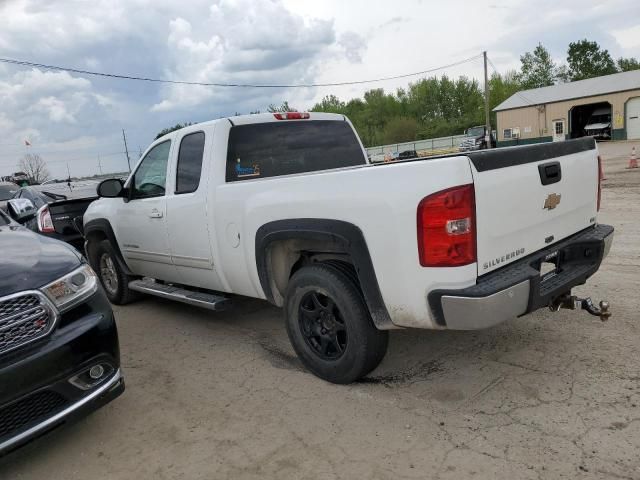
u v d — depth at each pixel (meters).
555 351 3.83
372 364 3.54
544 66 72.75
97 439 3.32
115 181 5.42
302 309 3.80
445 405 3.28
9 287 2.85
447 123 75.81
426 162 2.91
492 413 3.13
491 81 74.56
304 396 3.58
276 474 2.79
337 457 2.87
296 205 3.56
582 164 3.78
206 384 3.94
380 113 85.56
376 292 3.22
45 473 3.03
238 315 5.55
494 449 2.79
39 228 7.54
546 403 3.17
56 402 2.97
